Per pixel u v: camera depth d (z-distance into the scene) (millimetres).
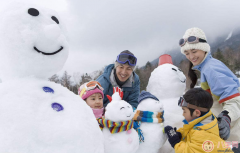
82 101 979
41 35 787
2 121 648
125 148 1122
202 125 1269
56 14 953
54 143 688
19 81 815
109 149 1118
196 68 1881
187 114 1372
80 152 733
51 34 786
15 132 638
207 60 1742
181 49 1935
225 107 1480
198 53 1752
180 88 2039
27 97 739
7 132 633
